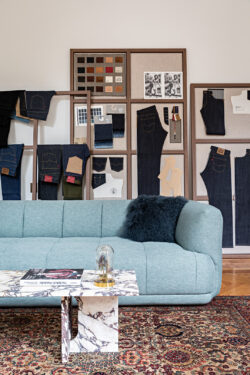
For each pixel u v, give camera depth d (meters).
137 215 2.79
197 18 4.03
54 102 3.90
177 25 4.02
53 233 3.00
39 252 2.40
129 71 3.91
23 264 2.34
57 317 2.20
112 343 1.76
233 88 3.96
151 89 3.92
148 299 2.33
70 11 3.98
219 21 4.04
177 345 1.82
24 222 3.01
